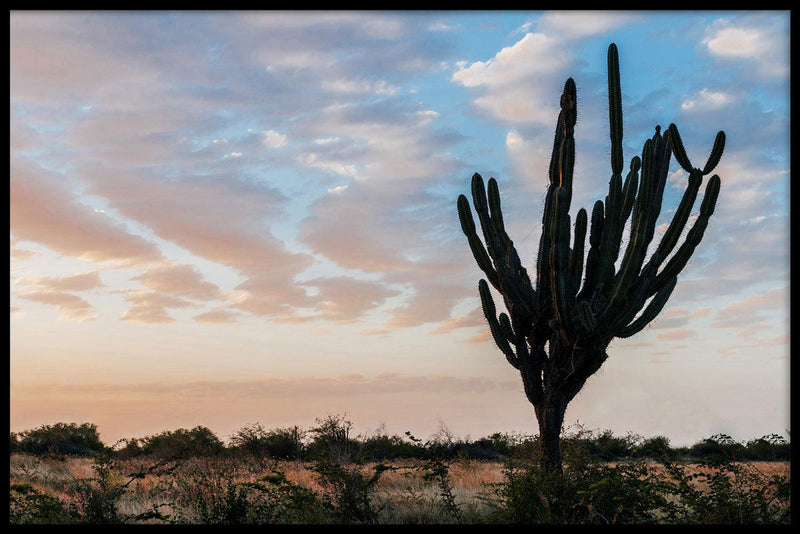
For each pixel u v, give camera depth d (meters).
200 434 18.69
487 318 9.25
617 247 8.70
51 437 19.02
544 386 8.89
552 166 9.07
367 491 8.65
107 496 8.34
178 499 9.45
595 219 8.99
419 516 8.20
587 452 8.50
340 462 14.23
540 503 7.47
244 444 16.92
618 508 7.00
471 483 11.33
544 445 8.62
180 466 11.97
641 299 8.42
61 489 11.40
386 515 8.45
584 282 9.04
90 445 19.84
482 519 7.75
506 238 9.14
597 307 8.53
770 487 7.26
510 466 8.27
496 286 9.39
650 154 8.42
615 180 8.73
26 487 8.25
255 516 8.09
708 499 7.14
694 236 8.55
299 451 16.59
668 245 8.50
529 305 8.93
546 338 8.93
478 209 9.29
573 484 7.64
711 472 9.11
